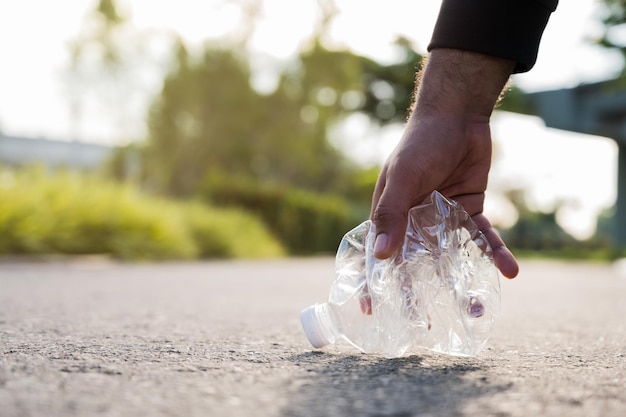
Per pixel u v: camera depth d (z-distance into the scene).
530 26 1.52
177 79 22.61
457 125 1.51
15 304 3.18
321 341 1.71
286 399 1.11
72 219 9.28
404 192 1.44
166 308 3.21
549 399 1.13
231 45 22.66
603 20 8.60
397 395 1.15
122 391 1.17
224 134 22.78
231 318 2.75
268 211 15.72
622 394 1.18
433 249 1.59
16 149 36.16
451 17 1.52
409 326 1.59
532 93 22.80
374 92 30.03
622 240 26.00
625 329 2.48
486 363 1.54
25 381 1.24
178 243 10.84
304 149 24.06
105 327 2.28
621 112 21.81
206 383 1.25
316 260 12.98
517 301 4.32
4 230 8.28
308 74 23.83
